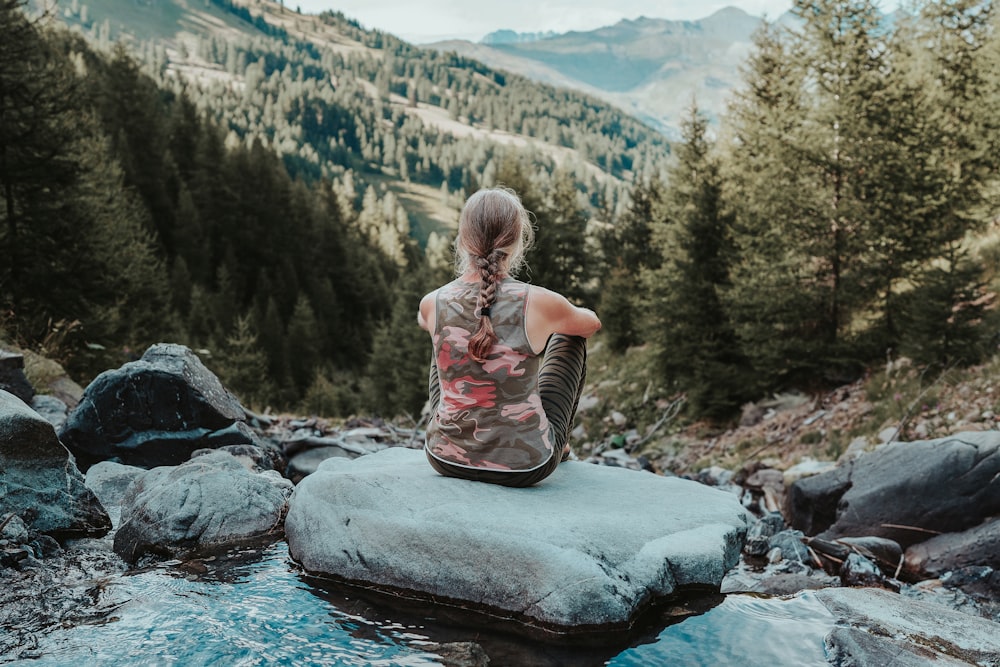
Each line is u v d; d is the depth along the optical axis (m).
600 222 39.44
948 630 2.87
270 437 6.70
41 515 3.52
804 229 12.84
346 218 105.62
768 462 9.41
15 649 2.34
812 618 2.93
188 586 2.98
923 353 10.98
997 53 17.00
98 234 15.66
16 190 13.92
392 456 4.18
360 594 2.96
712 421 14.65
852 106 12.54
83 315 14.47
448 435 3.31
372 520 3.13
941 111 14.28
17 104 13.53
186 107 76.31
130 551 3.38
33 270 13.81
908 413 9.91
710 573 3.02
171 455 5.43
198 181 67.00
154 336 27.36
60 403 6.46
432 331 3.29
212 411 5.57
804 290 12.82
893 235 11.98
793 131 13.64
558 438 3.39
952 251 10.84
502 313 3.15
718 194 15.07
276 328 53.28
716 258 14.73
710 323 14.64
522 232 3.27
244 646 2.44
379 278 86.50
